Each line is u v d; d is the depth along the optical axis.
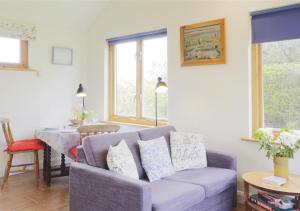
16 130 4.24
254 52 3.17
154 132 3.07
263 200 2.43
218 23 3.35
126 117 4.68
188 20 3.65
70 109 4.90
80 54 5.04
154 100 4.27
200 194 2.34
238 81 3.22
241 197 3.16
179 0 3.75
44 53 4.54
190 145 3.03
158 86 3.46
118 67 4.84
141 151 2.70
